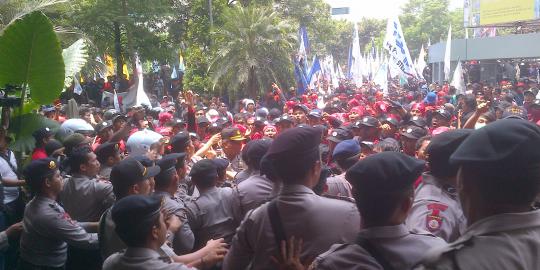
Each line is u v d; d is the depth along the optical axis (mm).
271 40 21016
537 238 1955
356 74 29984
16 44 7984
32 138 8375
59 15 22516
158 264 3271
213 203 4734
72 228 4809
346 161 5555
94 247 4906
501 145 1964
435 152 3670
